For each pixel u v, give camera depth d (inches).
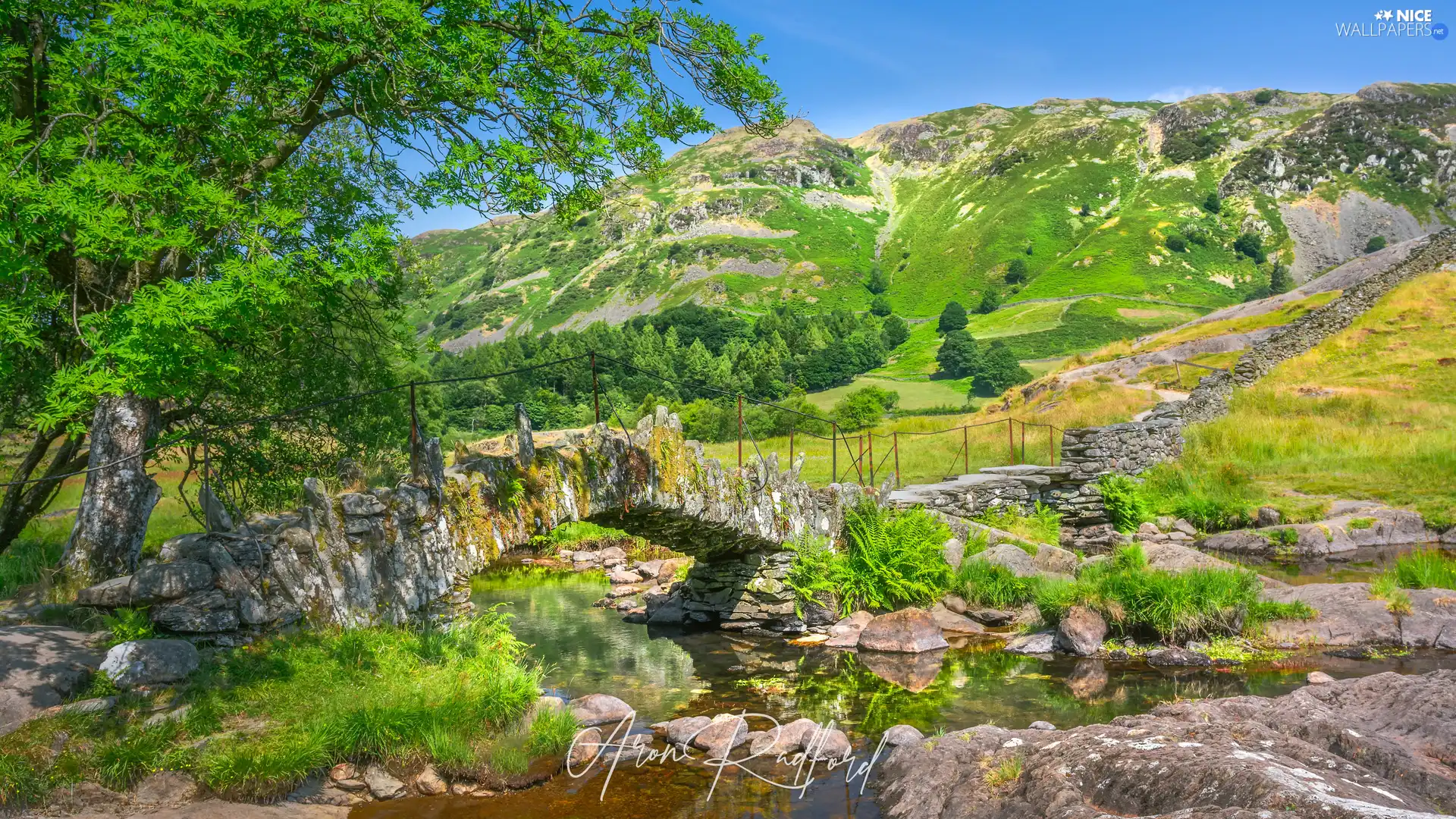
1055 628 486.3
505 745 287.6
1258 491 908.6
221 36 319.6
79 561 337.7
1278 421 1173.7
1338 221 7770.7
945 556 593.9
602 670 444.5
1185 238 7632.9
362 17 335.6
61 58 344.5
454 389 3503.9
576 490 417.7
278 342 540.1
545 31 402.3
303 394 577.9
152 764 237.1
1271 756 205.5
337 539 334.0
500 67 393.1
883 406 3597.4
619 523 491.2
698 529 490.9
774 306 7244.1
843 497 596.4
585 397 3661.4
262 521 351.9
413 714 280.5
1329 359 1432.1
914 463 995.9
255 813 232.4
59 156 326.3
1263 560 711.7
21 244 308.7
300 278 357.7
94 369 306.2
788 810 262.4
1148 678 402.6
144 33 302.4
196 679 276.7
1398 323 1483.8
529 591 679.1
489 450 586.2
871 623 506.0
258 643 305.7
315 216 478.6
